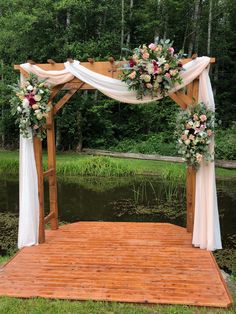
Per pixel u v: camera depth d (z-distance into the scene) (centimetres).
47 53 1364
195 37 1728
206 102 452
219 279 368
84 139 1570
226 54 1791
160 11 1655
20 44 1347
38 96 451
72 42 1372
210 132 440
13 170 1191
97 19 1485
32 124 464
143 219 681
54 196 538
